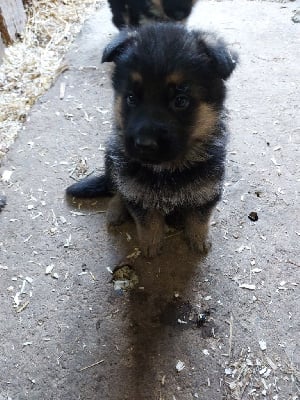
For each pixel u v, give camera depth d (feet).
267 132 1.69
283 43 2.10
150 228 1.29
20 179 1.58
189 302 1.25
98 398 1.09
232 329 1.19
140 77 1.04
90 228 1.43
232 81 1.90
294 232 1.39
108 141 1.34
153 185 1.18
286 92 1.85
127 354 1.16
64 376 1.12
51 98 1.88
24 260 1.36
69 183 1.56
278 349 1.15
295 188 1.51
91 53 2.11
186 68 1.03
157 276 1.31
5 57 2.11
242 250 1.36
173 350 1.16
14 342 1.19
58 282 1.30
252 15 2.30
